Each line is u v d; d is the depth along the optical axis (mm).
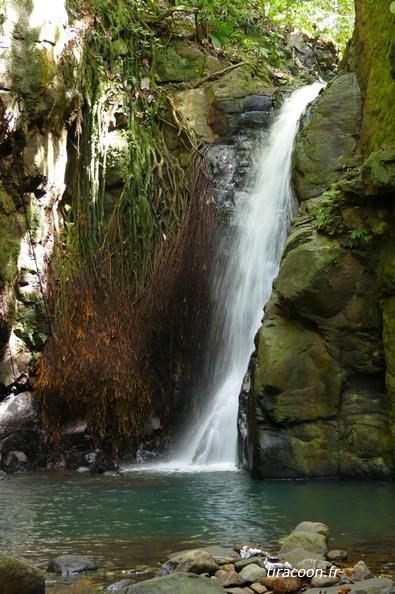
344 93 10945
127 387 10977
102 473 9609
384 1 10281
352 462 8680
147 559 4992
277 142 12352
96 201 11898
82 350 10969
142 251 12023
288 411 8781
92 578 4543
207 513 6574
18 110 10320
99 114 12039
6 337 10430
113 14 13078
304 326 9023
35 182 10742
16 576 3949
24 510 6832
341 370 8875
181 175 12516
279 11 16734
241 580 4305
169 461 10844
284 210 11672
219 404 10977
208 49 14312
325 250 8922
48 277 11016
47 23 10664
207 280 11891
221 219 12227
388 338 8531
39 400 10664
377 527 5859
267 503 7039
